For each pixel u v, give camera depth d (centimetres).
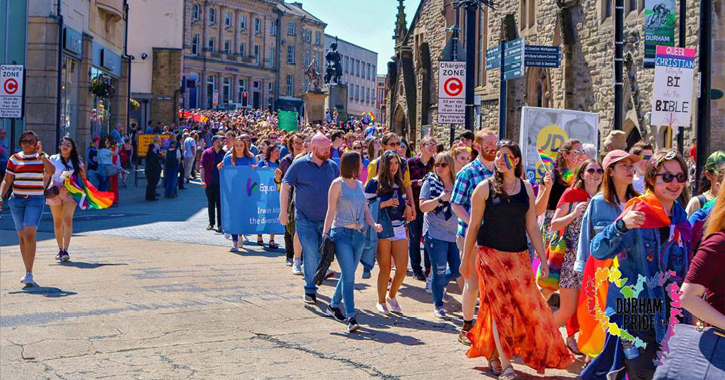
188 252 1421
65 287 1056
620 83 1338
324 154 985
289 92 11706
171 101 5812
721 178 681
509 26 3109
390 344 802
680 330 446
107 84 3281
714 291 428
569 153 814
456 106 1534
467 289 805
